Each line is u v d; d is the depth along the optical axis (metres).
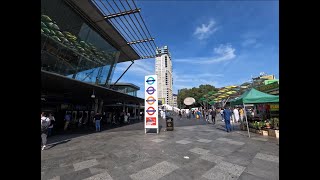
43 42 12.17
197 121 24.84
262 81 22.56
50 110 16.66
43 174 4.90
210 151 7.02
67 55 14.26
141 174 4.80
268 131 10.65
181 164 5.53
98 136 11.77
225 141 8.98
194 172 4.88
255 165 5.34
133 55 22.80
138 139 10.10
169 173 4.83
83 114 21.11
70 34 14.46
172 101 110.25
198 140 9.39
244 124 13.44
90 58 16.92
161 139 9.90
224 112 12.94
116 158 6.31
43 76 9.50
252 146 7.75
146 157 6.34
